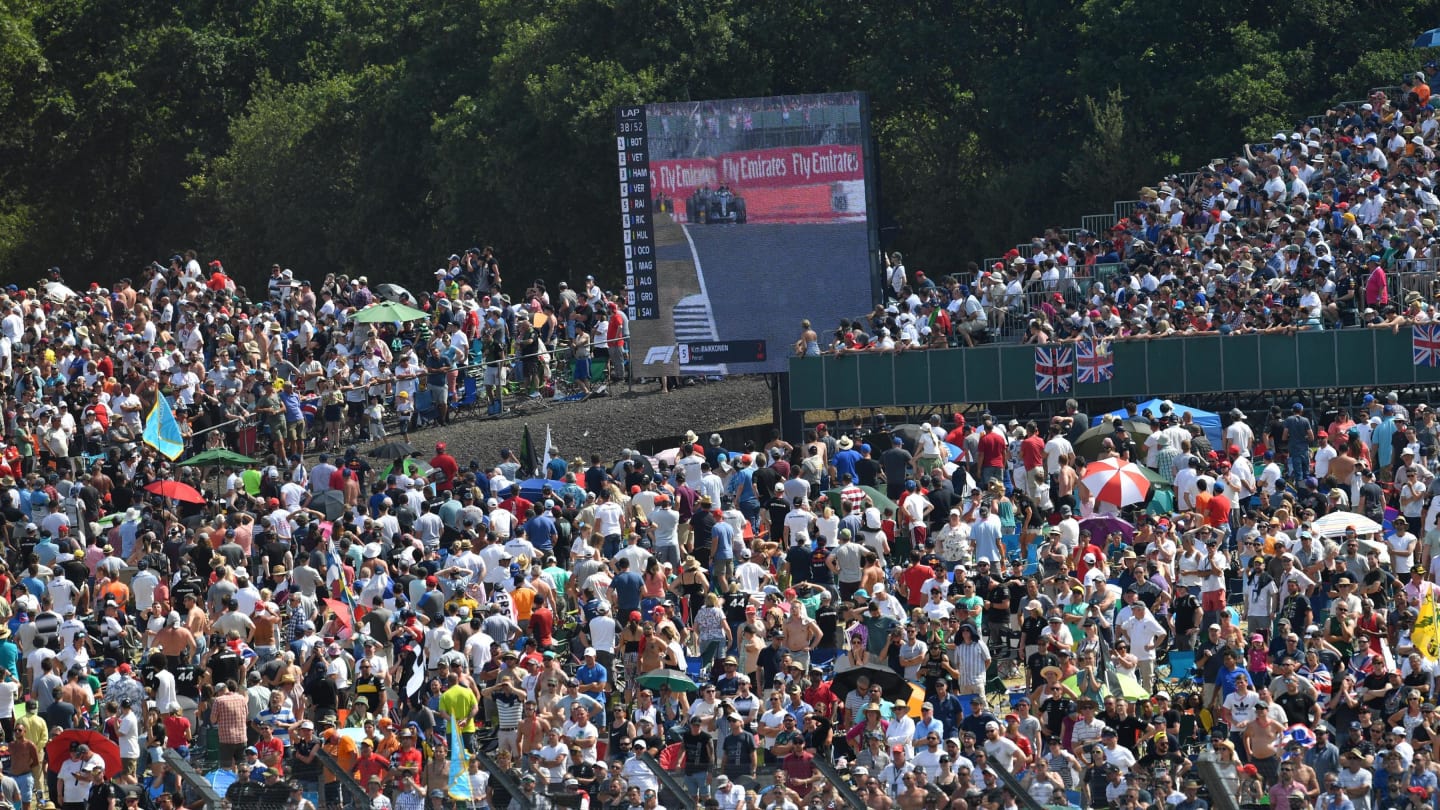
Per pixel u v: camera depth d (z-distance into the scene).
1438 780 91.31
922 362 164.25
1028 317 172.88
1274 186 180.12
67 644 114.75
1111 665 105.12
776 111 170.12
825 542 126.44
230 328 184.25
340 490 147.50
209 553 129.62
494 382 184.62
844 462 143.38
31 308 182.62
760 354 172.12
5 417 169.12
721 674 112.81
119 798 101.25
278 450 168.75
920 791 90.88
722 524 128.12
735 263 171.75
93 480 150.25
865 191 169.38
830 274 170.62
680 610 126.56
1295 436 145.50
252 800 94.12
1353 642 108.25
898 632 109.06
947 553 127.31
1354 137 189.50
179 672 111.50
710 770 92.12
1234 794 89.25
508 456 150.25
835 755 103.88
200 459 150.50
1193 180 198.00
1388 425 139.75
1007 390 162.75
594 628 116.06
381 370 178.75
